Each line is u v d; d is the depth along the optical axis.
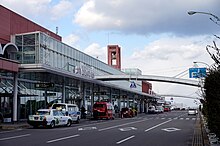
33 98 44.34
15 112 36.81
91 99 64.94
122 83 85.31
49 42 42.44
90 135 23.50
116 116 67.69
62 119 32.97
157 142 19.12
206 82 15.98
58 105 38.72
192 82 84.81
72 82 52.50
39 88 42.88
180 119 52.75
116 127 32.84
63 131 27.33
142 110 112.12
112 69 77.75
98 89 69.25
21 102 41.62
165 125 36.38
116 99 88.19
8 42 39.91
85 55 57.25
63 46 47.41
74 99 54.81
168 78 84.81
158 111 92.50
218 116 14.84
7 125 32.41
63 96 48.66
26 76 41.97
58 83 51.16
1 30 38.72
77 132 26.27
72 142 18.73
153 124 38.38
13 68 35.25
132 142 19.02
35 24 46.75
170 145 17.67
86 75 49.75
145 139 20.88
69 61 49.75
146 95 104.12
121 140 20.11
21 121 39.56
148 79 82.12
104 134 24.45
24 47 39.72
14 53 39.44
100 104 53.72
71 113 39.34
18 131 27.33
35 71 37.44
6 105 39.44
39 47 39.31
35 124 30.62
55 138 21.05
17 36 40.09
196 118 56.78
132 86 78.19
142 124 38.41
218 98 14.46
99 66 66.62
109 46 122.12
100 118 53.81
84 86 58.81
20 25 42.78
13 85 37.56
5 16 39.59
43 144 17.66
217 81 14.52
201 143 18.70
